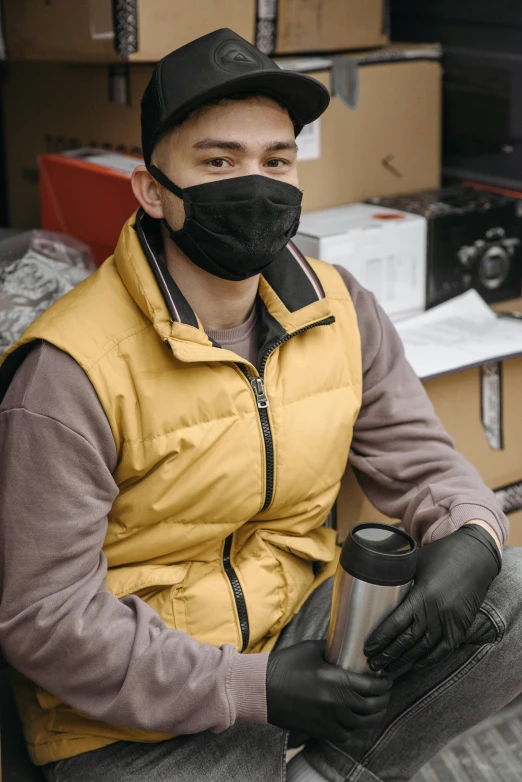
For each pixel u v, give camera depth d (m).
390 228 1.91
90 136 2.16
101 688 1.18
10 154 2.39
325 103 1.27
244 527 1.36
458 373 1.78
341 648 1.20
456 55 2.20
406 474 1.44
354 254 1.87
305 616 1.42
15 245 1.86
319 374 1.35
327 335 1.38
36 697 1.32
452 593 1.22
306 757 1.39
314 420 1.33
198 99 1.17
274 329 1.32
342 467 1.41
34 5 1.93
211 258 1.25
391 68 2.12
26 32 1.97
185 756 1.26
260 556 1.35
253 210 1.21
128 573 1.28
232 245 1.23
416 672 1.31
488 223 2.06
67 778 1.27
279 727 1.23
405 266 1.96
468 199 2.11
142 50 1.79
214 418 1.25
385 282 1.94
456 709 1.33
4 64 2.31
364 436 1.48
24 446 1.17
